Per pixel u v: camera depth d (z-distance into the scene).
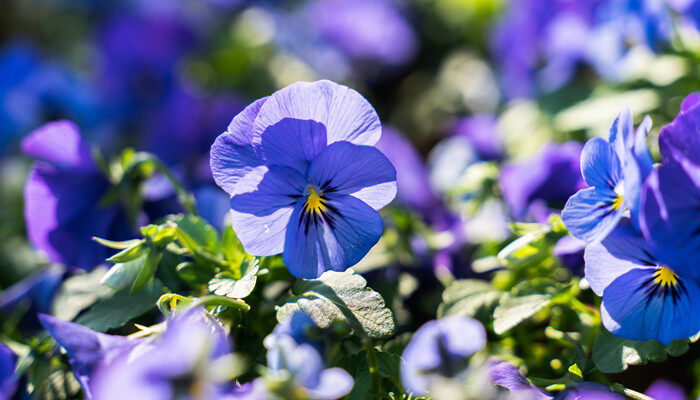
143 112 0.59
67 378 0.34
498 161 0.46
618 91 0.46
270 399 0.29
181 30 0.61
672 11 0.41
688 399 0.37
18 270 0.44
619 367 0.33
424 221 0.43
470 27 0.67
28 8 0.76
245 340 0.34
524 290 0.35
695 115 0.31
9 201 0.51
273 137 0.32
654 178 0.31
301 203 0.32
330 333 0.32
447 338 0.30
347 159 0.32
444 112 0.60
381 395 0.32
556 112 0.48
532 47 0.49
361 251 0.33
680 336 0.32
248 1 0.66
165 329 0.31
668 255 0.31
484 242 0.39
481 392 0.30
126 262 0.33
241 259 0.34
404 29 0.64
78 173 0.37
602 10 0.45
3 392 0.33
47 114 0.54
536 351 0.36
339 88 0.32
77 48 0.73
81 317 0.34
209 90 0.60
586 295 0.36
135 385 0.28
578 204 0.32
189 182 0.42
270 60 0.63
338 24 0.63
